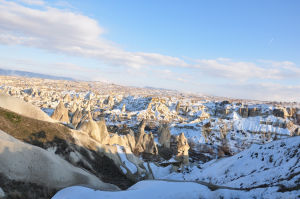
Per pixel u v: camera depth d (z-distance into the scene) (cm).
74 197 2916
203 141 14625
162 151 10994
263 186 3356
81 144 5622
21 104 6147
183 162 8219
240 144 15400
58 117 8281
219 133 16300
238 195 2766
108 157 6000
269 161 4688
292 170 3444
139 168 6325
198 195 2833
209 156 12488
